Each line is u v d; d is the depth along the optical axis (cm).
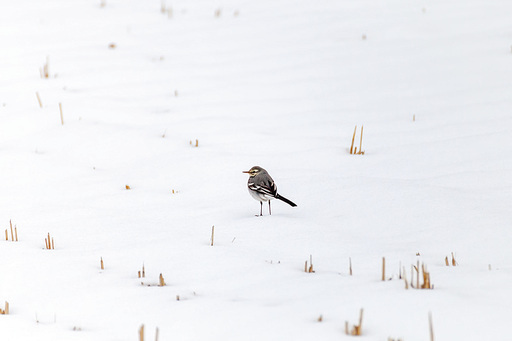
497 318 654
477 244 953
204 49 2150
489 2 2448
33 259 938
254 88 1831
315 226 1062
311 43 2166
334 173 1299
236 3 2631
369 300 719
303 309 714
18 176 1348
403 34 2200
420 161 1334
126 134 1555
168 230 1072
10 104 1738
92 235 1051
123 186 1302
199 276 868
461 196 1144
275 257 938
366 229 1045
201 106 1722
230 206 1188
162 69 1989
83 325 717
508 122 1489
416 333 630
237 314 717
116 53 2112
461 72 1862
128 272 891
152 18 2461
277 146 1462
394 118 1592
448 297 714
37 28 2317
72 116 1659
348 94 1766
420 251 943
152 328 696
